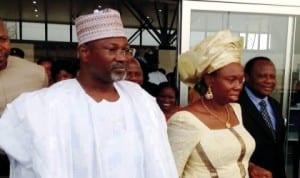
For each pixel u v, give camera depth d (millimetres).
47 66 3816
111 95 1427
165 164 1378
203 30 3205
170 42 5609
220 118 1789
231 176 1714
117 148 1322
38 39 8133
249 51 3332
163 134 1442
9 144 1267
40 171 1194
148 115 1428
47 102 1299
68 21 8039
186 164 1731
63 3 6750
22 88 2139
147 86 3354
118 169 1305
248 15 3268
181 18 3162
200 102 1823
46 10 7434
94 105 1354
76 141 1283
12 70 2137
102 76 1364
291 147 3453
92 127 1316
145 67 4164
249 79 2486
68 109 1316
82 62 1397
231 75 1726
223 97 1763
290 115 3461
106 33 1320
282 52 3406
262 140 2332
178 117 1748
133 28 6973
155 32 6516
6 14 7859
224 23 3236
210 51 1720
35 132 1236
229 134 1748
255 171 2025
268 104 2527
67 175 1237
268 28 3340
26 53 7695
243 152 1761
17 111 1296
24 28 8180
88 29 1338
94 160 1284
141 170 1359
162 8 5922
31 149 1236
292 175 3463
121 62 1350
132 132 1379
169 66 4973
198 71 1775
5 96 2074
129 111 1417
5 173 1909
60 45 7777
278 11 3262
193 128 1698
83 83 1405
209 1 3146
